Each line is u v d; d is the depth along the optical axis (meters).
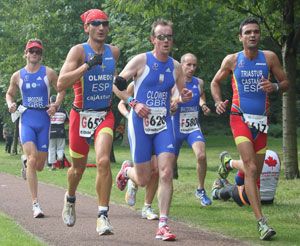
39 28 23.91
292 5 15.37
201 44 18.72
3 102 31.22
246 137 8.06
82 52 7.61
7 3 27.25
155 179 9.16
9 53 26.61
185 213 9.91
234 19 18.61
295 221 9.17
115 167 21.09
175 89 8.72
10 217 9.34
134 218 9.40
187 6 15.63
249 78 8.15
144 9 15.59
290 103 15.79
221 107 8.34
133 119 7.80
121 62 20.83
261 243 7.48
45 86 10.19
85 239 7.73
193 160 24.84
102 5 20.47
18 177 16.44
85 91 7.61
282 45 15.96
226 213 9.92
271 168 10.71
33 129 10.07
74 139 7.74
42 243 7.29
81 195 12.12
